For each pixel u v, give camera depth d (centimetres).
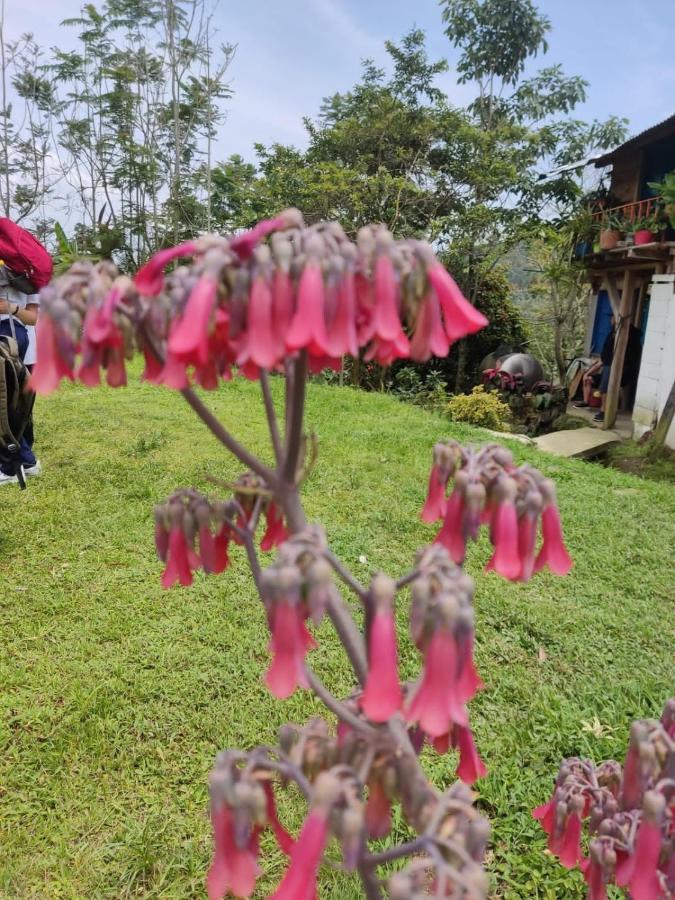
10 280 450
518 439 852
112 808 232
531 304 1764
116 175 1781
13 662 310
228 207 1741
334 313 90
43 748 257
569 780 155
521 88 1430
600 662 329
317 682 104
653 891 113
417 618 92
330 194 1347
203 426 740
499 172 1324
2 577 387
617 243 965
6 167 1738
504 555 112
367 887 108
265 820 101
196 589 384
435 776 246
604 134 1365
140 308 96
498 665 325
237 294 91
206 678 301
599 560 448
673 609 389
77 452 623
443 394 1194
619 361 1024
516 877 212
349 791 85
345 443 716
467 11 1392
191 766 252
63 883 204
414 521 497
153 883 206
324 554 96
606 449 923
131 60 1691
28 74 1708
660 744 123
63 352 93
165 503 132
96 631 337
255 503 145
